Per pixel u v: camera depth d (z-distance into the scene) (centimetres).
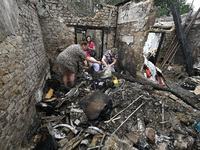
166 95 281
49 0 360
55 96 281
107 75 344
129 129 188
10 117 131
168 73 529
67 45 440
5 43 134
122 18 413
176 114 219
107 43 493
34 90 229
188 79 456
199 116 227
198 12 536
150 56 569
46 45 421
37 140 175
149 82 335
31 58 238
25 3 241
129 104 233
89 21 429
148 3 279
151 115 214
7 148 122
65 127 194
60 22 400
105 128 186
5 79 126
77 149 165
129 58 400
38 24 354
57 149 161
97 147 160
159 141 172
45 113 231
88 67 415
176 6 529
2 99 118
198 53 535
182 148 162
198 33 540
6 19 142
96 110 208
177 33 557
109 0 912
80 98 274
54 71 468
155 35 657
